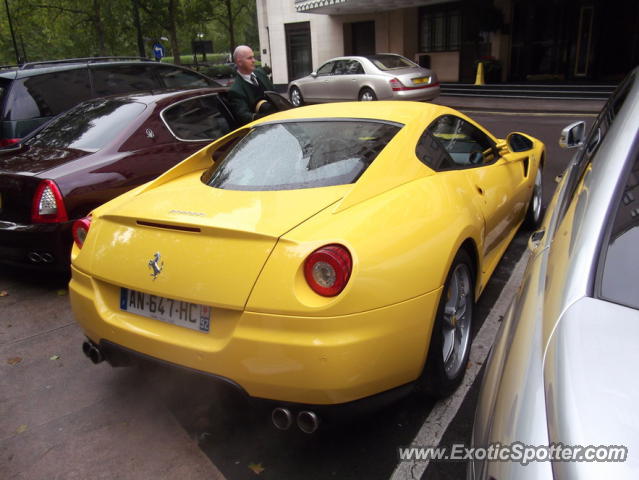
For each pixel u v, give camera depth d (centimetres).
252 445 246
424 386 248
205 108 536
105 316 243
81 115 502
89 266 251
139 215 241
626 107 204
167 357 223
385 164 256
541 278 166
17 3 2573
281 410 203
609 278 144
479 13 1859
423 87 1405
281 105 585
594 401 114
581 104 1362
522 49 1839
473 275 281
